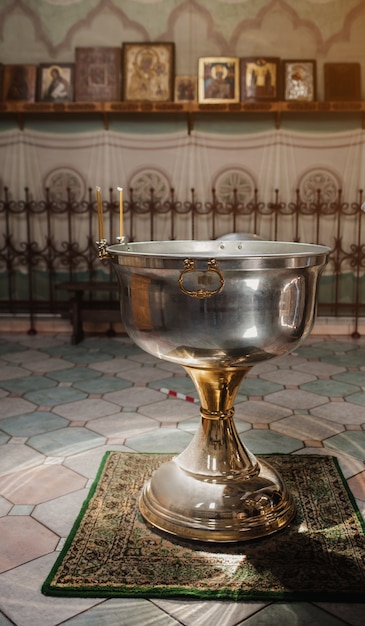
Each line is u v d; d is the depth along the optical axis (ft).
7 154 20.11
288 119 19.52
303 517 7.57
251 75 19.35
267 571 6.44
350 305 20.06
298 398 12.66
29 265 20.27
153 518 7.36
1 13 19.72
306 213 19.90
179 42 19.62
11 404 12.30
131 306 7.00
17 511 7.80
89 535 7.16
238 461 7.66
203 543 6.97
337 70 19.40
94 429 10.82
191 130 19.65
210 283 6.26
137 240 20.33
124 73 19.53
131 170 20.02
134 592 6.09
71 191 20.18
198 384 7.66
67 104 18.76
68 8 19.60
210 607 5.92
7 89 19.66
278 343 6.77
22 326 19.98
